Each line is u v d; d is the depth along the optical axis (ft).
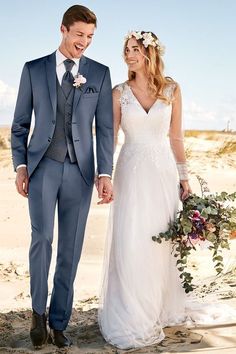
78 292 24.43
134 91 18.60
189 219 17.93
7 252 31.09
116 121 18.66
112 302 18.11
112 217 18.71
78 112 17.29
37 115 17.33
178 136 19.08
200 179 19.25
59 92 17.22
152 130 18.51
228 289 22.86
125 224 18.29
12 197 49.32
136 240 18.20
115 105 18.60
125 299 17.97
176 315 18.72
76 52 17.20
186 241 18.22
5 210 43.45
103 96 17.71
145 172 18.38
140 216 18.28
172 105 18.85
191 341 17.19
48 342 17.53
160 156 18.51
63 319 17.44
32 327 17.07
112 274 18.40
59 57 17.35
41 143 17.17
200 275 26.02
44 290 17.11
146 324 17.74
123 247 18.17
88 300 23.11
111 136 17.84
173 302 18.71
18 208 44.27
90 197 17.69
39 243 17.07
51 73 17.26
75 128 17.25
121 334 17.48
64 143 17.28
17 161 17.58
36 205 17.11
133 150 18.52
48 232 17.11
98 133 17.88
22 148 17.67
